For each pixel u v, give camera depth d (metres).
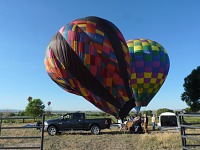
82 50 15.59
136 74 23.58
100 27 16.64
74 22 16.80
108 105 16.28
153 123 23.20
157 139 13.91
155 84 23.95
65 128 18.89
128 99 16.75
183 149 6.82
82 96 16.19
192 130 18.97
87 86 15.78
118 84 16.33
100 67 15.82
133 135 17.78
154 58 24.02
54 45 16.14
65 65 15.66
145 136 15.52
